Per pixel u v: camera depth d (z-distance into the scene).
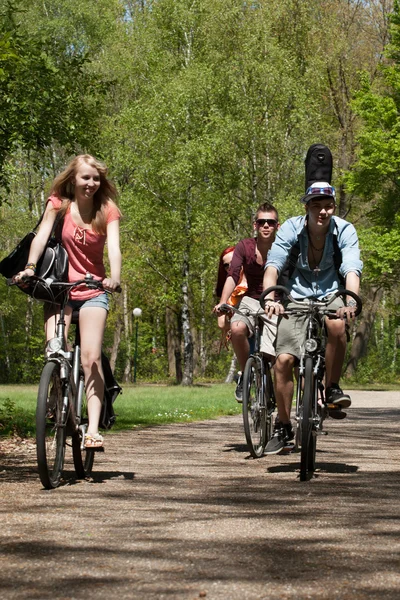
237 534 7.20
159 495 9.40
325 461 13.23
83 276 10.80
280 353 11.91
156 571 5.92
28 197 80.06
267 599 5.23
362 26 77.69
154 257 73.94
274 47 67.50
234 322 13.94
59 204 10.77
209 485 10.23
